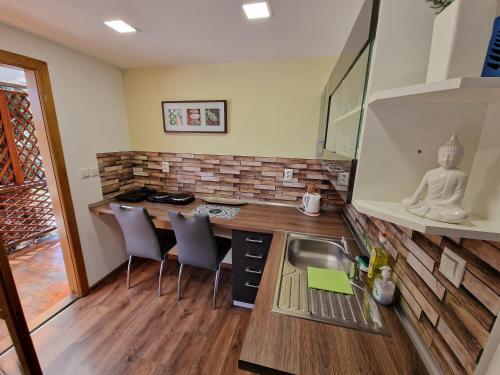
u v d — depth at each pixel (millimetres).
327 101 1623
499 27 484
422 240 750
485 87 440
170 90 2277
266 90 2053
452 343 593
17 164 2979
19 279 2365
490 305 494
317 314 843
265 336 747
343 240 1363
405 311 827
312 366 657
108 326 1742
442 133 662
